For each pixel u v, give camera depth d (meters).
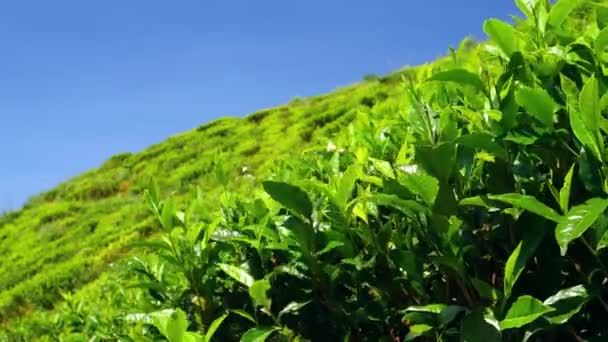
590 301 1.47
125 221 17.09
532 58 1.69
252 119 23.25
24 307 13.73
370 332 1.79
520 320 1.33
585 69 1.60
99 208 19.30
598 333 1.46
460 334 1.42
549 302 1.38
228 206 2.39
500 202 1.50
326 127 17.45
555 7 1.75
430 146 1.51
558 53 1.63
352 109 17.72
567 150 1.51
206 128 24.02
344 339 1.74
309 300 1.80
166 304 2.16
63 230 18.58
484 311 1.40
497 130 1.52
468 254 1.58
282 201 1.72
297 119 21.00
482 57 1.95
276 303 1.92
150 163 22.59
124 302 3.10
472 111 1.69
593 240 1.38
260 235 1.99
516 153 1.57
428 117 1.74
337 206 1.77
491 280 1.57
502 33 1.68
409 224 1.68
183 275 2.19
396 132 2.20
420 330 1.52
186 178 19.28
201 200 2.35
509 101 1.52
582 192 1.48
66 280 14.01
